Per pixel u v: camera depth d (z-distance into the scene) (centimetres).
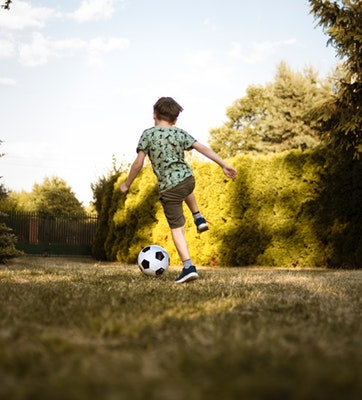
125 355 157
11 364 144
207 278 491
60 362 147
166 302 285
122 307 261
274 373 135
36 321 220
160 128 440
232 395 116
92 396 114
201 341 177
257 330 204
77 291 339
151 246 501
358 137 900
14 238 909
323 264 1023
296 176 1054
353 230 958
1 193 2248
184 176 431
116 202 1548
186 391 118
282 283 437
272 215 1085
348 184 965
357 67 913
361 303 309
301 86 2575
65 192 3269
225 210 1151
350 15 893
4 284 388
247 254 1119
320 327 214
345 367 141
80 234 1859
